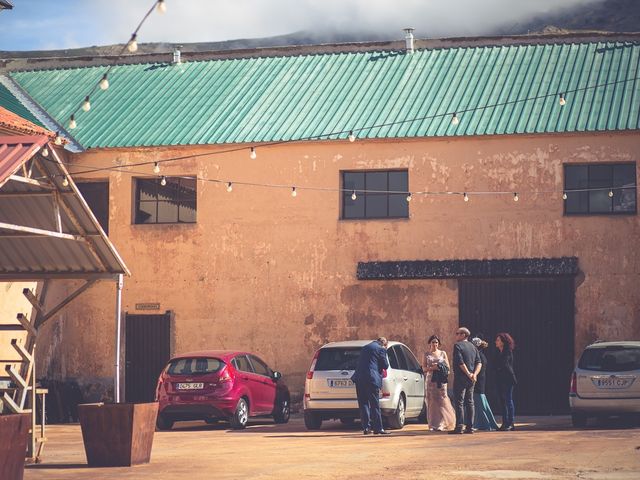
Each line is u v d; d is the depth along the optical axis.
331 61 31.45
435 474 12.77
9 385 17.81
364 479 12.40
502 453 15.23
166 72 32.19
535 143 26.52
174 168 28.41
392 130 27.23
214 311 27.98
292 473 13.13
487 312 26.52
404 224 27.11
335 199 27.53
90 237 15.33
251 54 32.56
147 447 14.60
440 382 20.17
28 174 14.22
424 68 30.12
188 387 22.25
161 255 28.34
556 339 26.14
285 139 27.69
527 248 26.41
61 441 19.53
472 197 26.80
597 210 26.33
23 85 32.03
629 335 25.77
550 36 30.12
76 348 28.50
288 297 27.62
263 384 23.72
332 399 20.92
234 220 28.03
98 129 29.28
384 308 27.03
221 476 12.89
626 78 27.73
